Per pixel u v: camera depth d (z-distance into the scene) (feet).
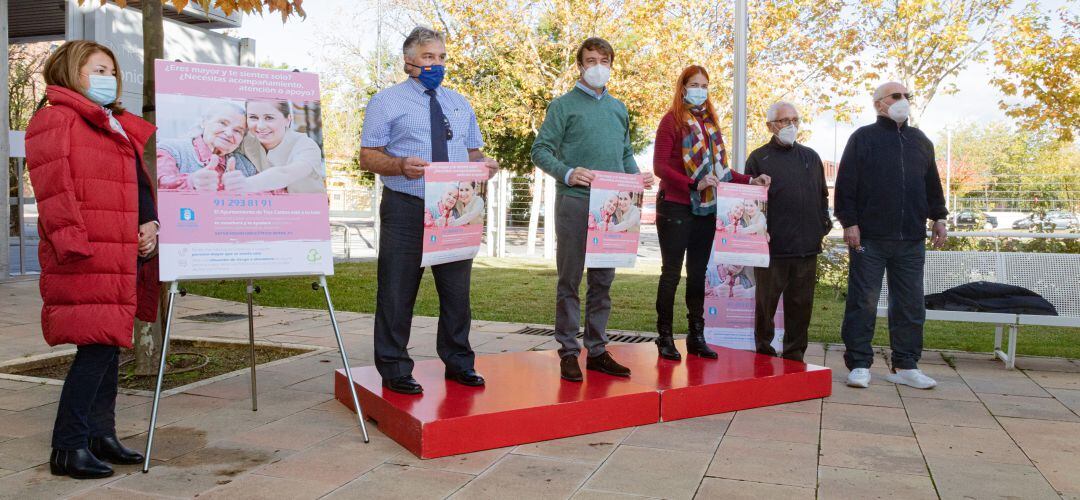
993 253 20.83
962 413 13.75
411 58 12.44
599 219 13.21
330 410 13.39
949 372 17.63
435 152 12.38
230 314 25.93
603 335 14.29
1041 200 35.35
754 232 15.57
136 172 10.16
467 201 12.26
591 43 13.41
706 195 15.20
